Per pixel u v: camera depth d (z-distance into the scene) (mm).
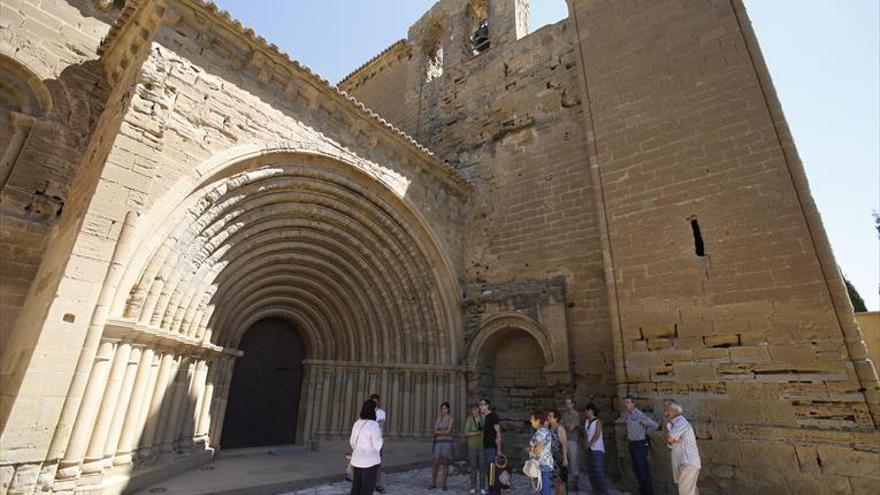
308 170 9555
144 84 6926
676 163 9469
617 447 8383
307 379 11102
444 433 8180
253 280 9820
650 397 8406
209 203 7695
